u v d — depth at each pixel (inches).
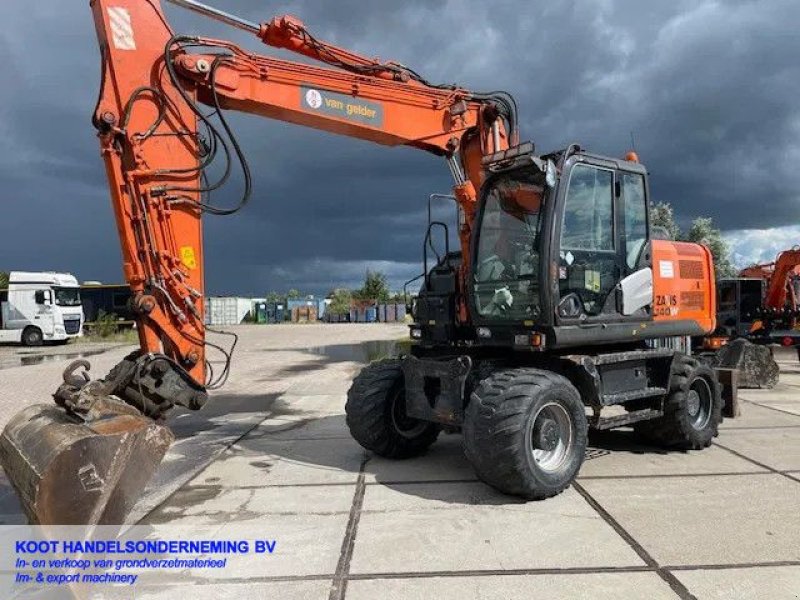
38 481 129.5
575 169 218.7
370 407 237.1
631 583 135.2
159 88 207.5
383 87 251.3
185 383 199.5
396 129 254.7
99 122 197.9
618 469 224.1
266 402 400.2
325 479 218.8
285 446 272.5
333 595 132.8
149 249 199.9
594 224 227.0
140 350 203.5
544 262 207.3
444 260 251.0
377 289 2385.6
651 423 250.5
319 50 242.2
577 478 213.6
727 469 222.8
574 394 201.3
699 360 262.4
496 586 134.9
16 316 1006.4
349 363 651.5
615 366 231.6
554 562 146.3
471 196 254.1
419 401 223.5
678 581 135.8
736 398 315.3
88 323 1229.7
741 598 128.1
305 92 235.0
